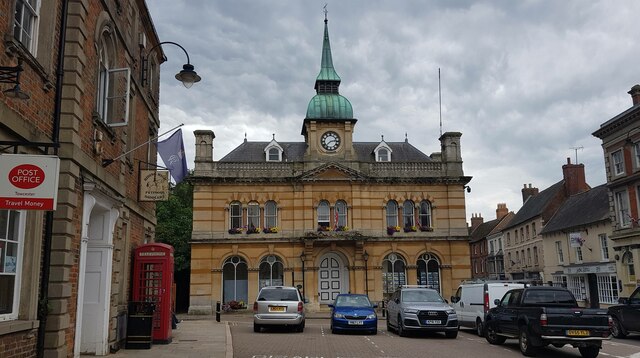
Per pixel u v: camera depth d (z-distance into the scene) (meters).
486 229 67.56
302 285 34.97
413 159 39.88
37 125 9.24
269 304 21.53
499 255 59.22
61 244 9.92
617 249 32.25
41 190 7.50
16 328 8.34
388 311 23.20
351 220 36.12
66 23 10.31
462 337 20.73
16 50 8.13
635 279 30.44
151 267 16.59
